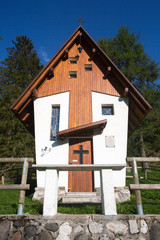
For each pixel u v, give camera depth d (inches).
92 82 372.8
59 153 315.3
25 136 719.1
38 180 295.6
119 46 715.4
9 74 924.0
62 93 362.6
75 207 178.9
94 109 349.4
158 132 605.6
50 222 131.3
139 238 126.1
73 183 309.3
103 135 327.9
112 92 361.1
